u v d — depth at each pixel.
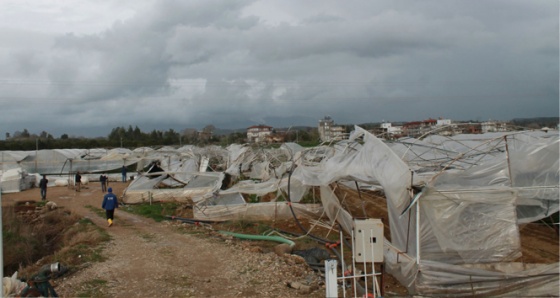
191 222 19.55
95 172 46.91
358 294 9.55
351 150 16.81
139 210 23.12
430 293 9.78
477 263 10.29
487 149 17.62
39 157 45.59
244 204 19.34
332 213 17.28
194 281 10.59
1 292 6.77
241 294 9.63
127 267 11.83
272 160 34.84
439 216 10.35
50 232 20.19
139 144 85.62
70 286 10.10
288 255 13.07
